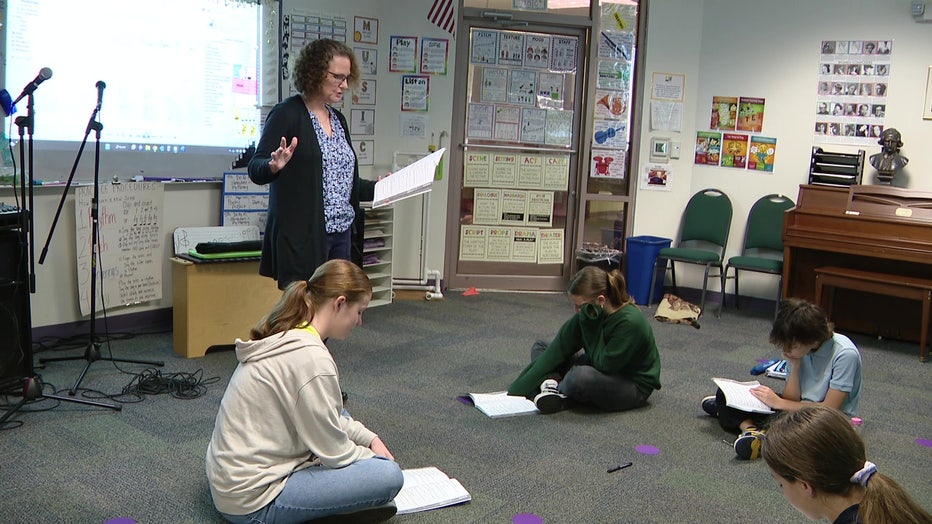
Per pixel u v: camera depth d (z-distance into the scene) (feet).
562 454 10.11
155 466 9.18
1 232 10.58
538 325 17.04
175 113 14.70
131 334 14.58
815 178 18.20
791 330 10.17
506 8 19.45
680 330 17.26
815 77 18.52
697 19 19.85
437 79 19.01
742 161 19.66
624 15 19.85
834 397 10.30
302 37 16.79
